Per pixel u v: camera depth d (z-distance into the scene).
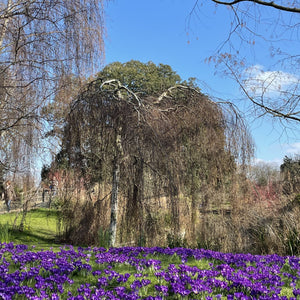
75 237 7.99
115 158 7.17
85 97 6.96
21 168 6.32
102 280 3.51
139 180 6.72
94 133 6.91
